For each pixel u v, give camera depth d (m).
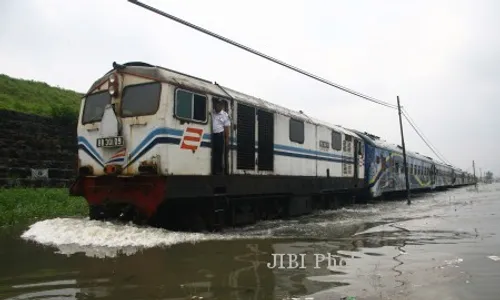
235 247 7.02
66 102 23.50
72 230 7.83
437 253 6.55
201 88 9.34
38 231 8.09
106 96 9.21
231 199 10.48
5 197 12.77
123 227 8.07
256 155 11.25
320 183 15.38
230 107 10.23
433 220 11.71
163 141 8.15
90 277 4.96
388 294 4.30
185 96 8.80
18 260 5.86
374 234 8.87
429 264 5.72
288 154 13.05
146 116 8.35
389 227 10.15
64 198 14.20
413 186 30.78
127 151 8.53
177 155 8.41
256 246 7.14
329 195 17.05
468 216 12.77
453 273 5.18
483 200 21.95
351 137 18.97
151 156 8.20
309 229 9.98
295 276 5.05
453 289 4.46
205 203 9.72
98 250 6.57
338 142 17.31
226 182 9.90
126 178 8.42
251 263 5.77
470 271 5.28
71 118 18.95
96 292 4.38
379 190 22.61
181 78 9.05
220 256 6.23
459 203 19.89
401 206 18.98
